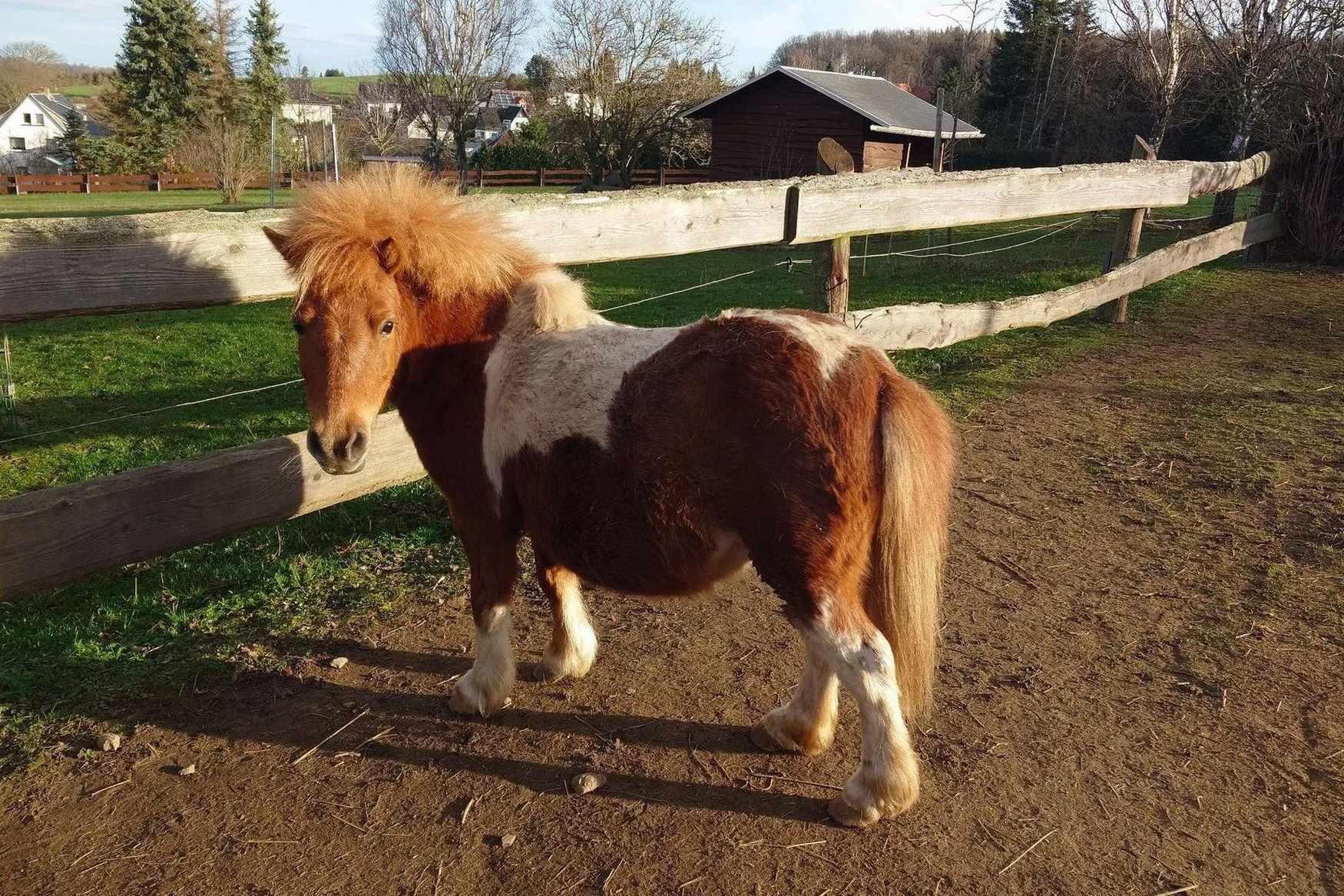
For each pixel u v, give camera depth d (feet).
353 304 8.84
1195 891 7.93
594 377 8.79
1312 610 12.65
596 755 9.93
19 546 10.41
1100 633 12.32
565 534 9.09
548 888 8.07
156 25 151.74
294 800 9.23
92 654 11.84
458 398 9.96
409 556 14.92
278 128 139.13
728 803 9.16
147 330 33.78
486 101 112.47
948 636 12.31
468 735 10.33
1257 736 10.06
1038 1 129.59
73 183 124.57
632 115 103.30
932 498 8.24
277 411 23.02
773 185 17.87
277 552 14.94
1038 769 9.59
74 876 8.23
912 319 22.00
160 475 11.75
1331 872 8.13
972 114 125.90
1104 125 103.30
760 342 8.23
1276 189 41.70
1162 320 30.91
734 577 9.10
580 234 14.73
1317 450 18.66
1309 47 43.96
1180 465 18.29
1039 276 38.42
